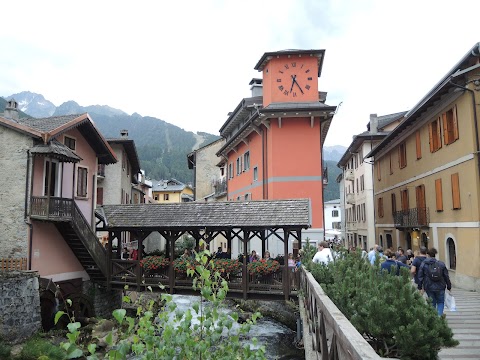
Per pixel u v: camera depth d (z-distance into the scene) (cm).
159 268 1659
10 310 1391
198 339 387
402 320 493
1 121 1598
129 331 379
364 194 3378
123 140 3019
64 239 1781
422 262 867
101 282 1847
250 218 1561
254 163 2478
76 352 288
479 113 1490
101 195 3050
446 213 1755
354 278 622
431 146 1903
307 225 1493
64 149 1675
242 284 1521
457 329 832
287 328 1784
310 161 2183
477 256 1470
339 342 290
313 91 2327
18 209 1600
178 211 1702
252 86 2970
